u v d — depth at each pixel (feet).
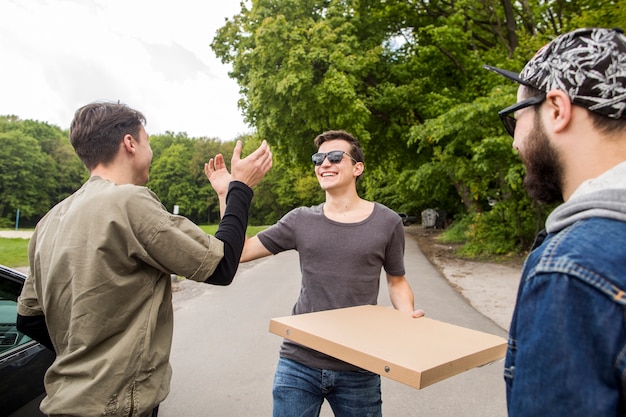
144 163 5.08
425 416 11.21
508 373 2.79
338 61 48.62
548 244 2.48
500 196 47.47
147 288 4.29
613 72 2.49
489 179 44.16
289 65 48.01
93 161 4.81
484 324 19.75
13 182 197.26
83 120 4.80
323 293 6.50
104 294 4.04
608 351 2.06
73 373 4.01
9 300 7.67
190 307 23.13
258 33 48.65
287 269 38.91
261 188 207.51
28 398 6.94
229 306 23.36
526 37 38.60
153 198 4.45
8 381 6.67
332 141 7.09
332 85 46.93
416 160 62.85
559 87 2.64
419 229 110.63
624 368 2.04
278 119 53.06
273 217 212.43
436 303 24.12
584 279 2.17
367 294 6.50
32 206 203.72
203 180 243.40
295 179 193.67
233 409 11.53
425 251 55.06
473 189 45.57
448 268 39.42
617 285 2.10
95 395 3.93
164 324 4.51
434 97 47.62
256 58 51.26
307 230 6.72
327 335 4.27
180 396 12.28
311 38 49.88
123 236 4.10
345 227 6.63
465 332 4.51
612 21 30.53
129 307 4.17
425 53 51.55
